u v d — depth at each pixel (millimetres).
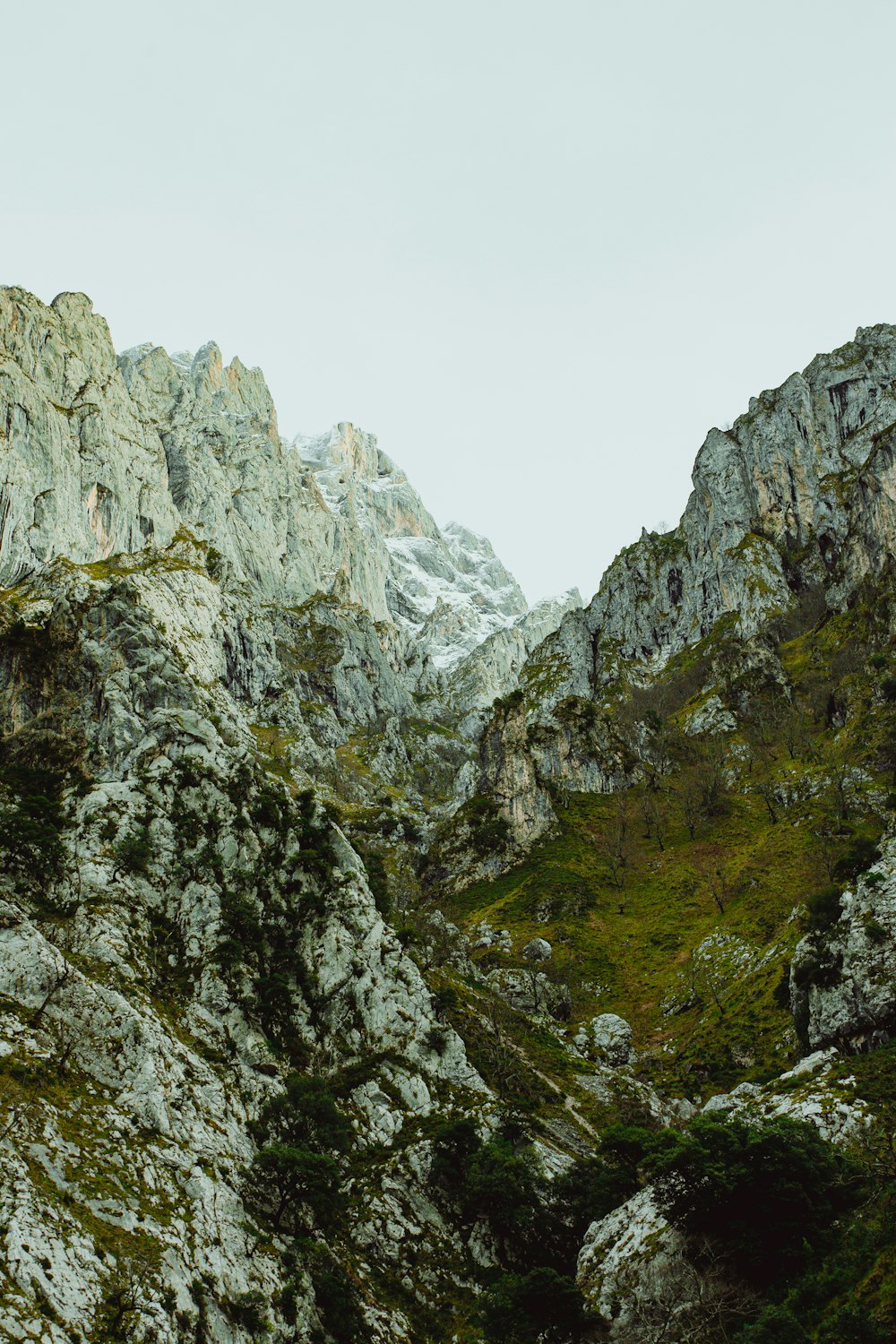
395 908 124625
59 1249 46875
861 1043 72875
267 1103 69562
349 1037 81938
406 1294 63812
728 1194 55125
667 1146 58938
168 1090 62750
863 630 171625
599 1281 59219
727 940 113250
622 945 124438
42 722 101625
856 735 142625
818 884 109438
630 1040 102625
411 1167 71938
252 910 84000
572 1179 70312
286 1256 58000
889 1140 57281
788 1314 46719
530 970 117562
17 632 109688
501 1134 75875
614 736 179375
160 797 88812
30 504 191125
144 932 77312
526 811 157625
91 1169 53469
